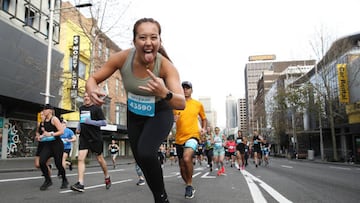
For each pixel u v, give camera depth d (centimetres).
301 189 690
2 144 1881
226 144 1747
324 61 3184
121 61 263
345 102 3156
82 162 562
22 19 1970
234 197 530
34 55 1938
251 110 14838
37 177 838
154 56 245
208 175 1056
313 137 4944
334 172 1387
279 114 5438
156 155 242
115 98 3700
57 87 2145
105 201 459
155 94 222
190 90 570
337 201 528
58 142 597
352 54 3306
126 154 4406
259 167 1739
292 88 3819
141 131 264
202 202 473
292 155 4634
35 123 2231
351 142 3600
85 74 2877
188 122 547
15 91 1778
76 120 2642
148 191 579
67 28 2595
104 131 3412
